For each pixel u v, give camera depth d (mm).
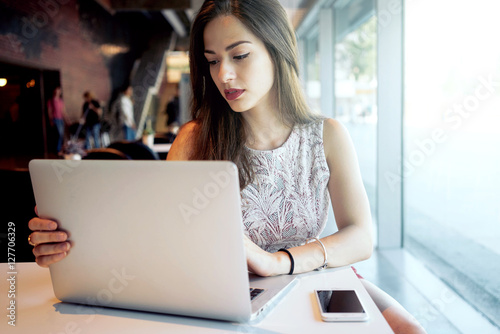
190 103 1253
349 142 1144
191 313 713
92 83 9422
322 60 5469
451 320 2033
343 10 5105
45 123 7238
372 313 715
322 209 1159
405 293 2418
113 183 684
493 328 1937
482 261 2268
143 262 708
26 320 725
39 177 734
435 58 2688
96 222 717
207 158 1178
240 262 658
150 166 662
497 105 2025
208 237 661
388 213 3266
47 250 755
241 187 1124
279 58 1076
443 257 2734
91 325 703
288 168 1141
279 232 1139
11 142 7051
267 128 1160
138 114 12414
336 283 854
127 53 12203
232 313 687
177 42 13695
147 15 12227
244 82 1030
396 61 3111
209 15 1018
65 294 789
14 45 6227
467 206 2400
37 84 7129
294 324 679
